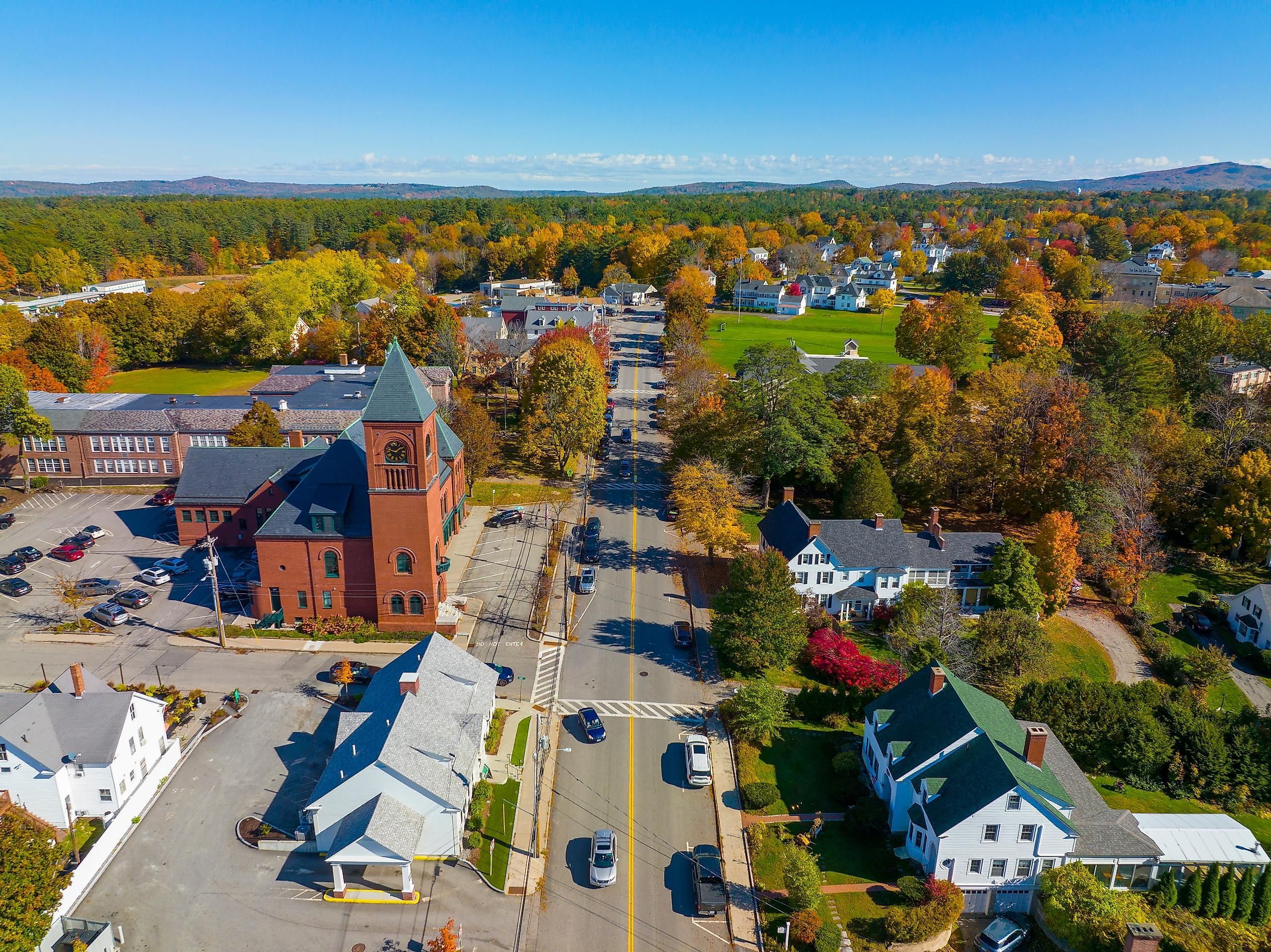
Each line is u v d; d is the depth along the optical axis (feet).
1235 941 150.82
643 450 409.69
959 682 187.83
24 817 152.35
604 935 144.05
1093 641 261.03
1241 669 251.39
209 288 624.18
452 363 483.10
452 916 146.20
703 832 169.99
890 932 145.07
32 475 344.28
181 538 286.25
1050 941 152.15
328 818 156.25
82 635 228.63
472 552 292.40
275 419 336.70
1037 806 153.38
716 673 226.17
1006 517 337.52
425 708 174.40
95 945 133.80
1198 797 196.03
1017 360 410.31
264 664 219.00
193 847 159.12
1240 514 306.35
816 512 336.49
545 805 174.60
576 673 222.89
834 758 191.42
